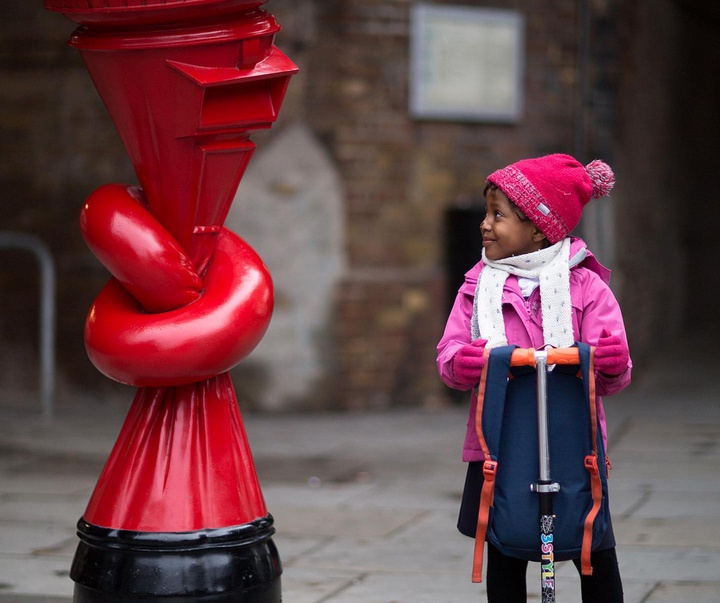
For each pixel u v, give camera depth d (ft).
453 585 16.75
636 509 21.22
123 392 33.06
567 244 11.80
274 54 10.59
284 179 31.91
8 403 33.53
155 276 10.45
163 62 10.07
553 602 10.77
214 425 10.90
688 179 48.60
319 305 32.32
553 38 35.50
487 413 10.85
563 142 35.91
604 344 10.88
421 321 33.55
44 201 33.58
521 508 10.84
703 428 30.27
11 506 21.95
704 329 48.73
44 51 33.35
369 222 32.91
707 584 16.46
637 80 40.34
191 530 10.59
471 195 34.35
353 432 29.91
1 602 15.76
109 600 10.62
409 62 33.22
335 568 17.67
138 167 10.84
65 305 33.40
